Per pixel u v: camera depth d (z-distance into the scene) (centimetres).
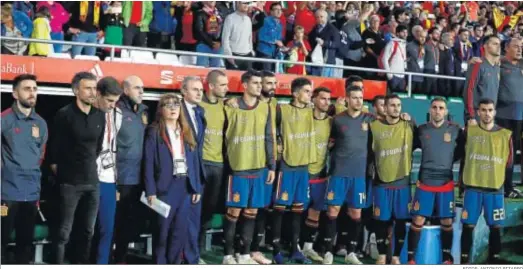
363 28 1227
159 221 733
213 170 801
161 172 732
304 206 843
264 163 802
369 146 847
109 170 724
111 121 728
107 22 1029
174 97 736
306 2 1177
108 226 729
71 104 700
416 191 840
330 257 844
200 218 787
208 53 970
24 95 682
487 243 906
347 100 849
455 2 1562
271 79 821
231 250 796
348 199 843
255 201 795
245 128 791
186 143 745
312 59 1119
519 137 1024
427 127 841
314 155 838
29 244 702
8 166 680
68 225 700
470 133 841
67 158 693
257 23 1090
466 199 844
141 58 997
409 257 841
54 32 996
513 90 986
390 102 837
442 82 1239
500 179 838
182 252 756
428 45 1210
